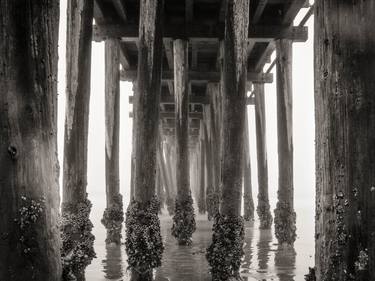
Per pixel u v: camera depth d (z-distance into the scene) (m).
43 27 2.35
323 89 2.21
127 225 6.89
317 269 2.28
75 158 7.09
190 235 11.74
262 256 10.02
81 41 7.51
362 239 2.03
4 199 2.20
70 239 6.65
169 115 23.75
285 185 10.92
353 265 2.04
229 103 6.93
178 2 12.05
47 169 2.37
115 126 11.52
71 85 7.34
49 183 2.38
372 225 2.01
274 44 12.83
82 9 7.56
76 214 6.86
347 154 2.08
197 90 21.45
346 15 2.11
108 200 11.43
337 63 2.13
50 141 2.41
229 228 6.70
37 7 2.32
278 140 11.13
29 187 2.25
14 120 2.22
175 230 11.77
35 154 2.29
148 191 6.89
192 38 12.09
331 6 2.17
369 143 2.03
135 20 11.77
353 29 2.08
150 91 7.14
